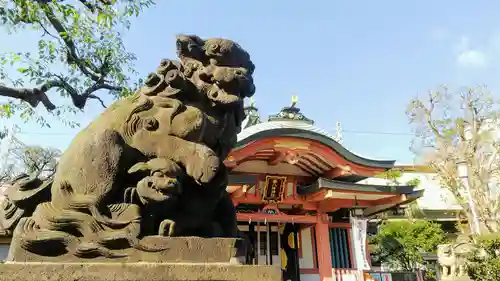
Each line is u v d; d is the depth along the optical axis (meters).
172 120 3.52
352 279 17.25
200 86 3.92
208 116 3.88
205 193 3.54
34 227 3.08
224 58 4.02
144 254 3.00
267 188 17.16
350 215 18.62
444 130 22.55
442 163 22.73
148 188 3.15
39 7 7.50
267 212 17.44
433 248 20.89
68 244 2.99
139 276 2.86
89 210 3.10
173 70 3.72
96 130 3.48
